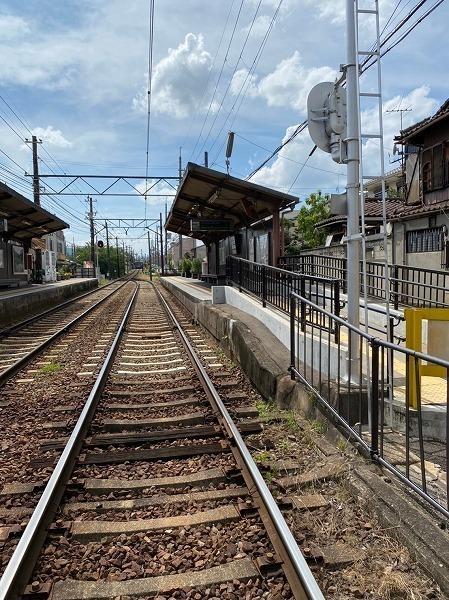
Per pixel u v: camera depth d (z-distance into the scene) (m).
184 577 3.08
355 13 5.10
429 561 3.05
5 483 4.37
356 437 4.67
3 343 11.86
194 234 24.83
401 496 3.79
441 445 4.96
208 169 14.00
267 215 16.12
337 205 5.56
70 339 12.24
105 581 3.07
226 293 13.50
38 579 3.08
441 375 5.21
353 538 3.45
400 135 15.89
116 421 5.92
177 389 7.29
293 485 4.20
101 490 4.26
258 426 5.65
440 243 13.41
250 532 3.56
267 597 2.91
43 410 6.42
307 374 6.41
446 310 5.22
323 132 5.74
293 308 6.48
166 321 15.58
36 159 28.70
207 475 4.49
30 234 27.86
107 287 42.19
